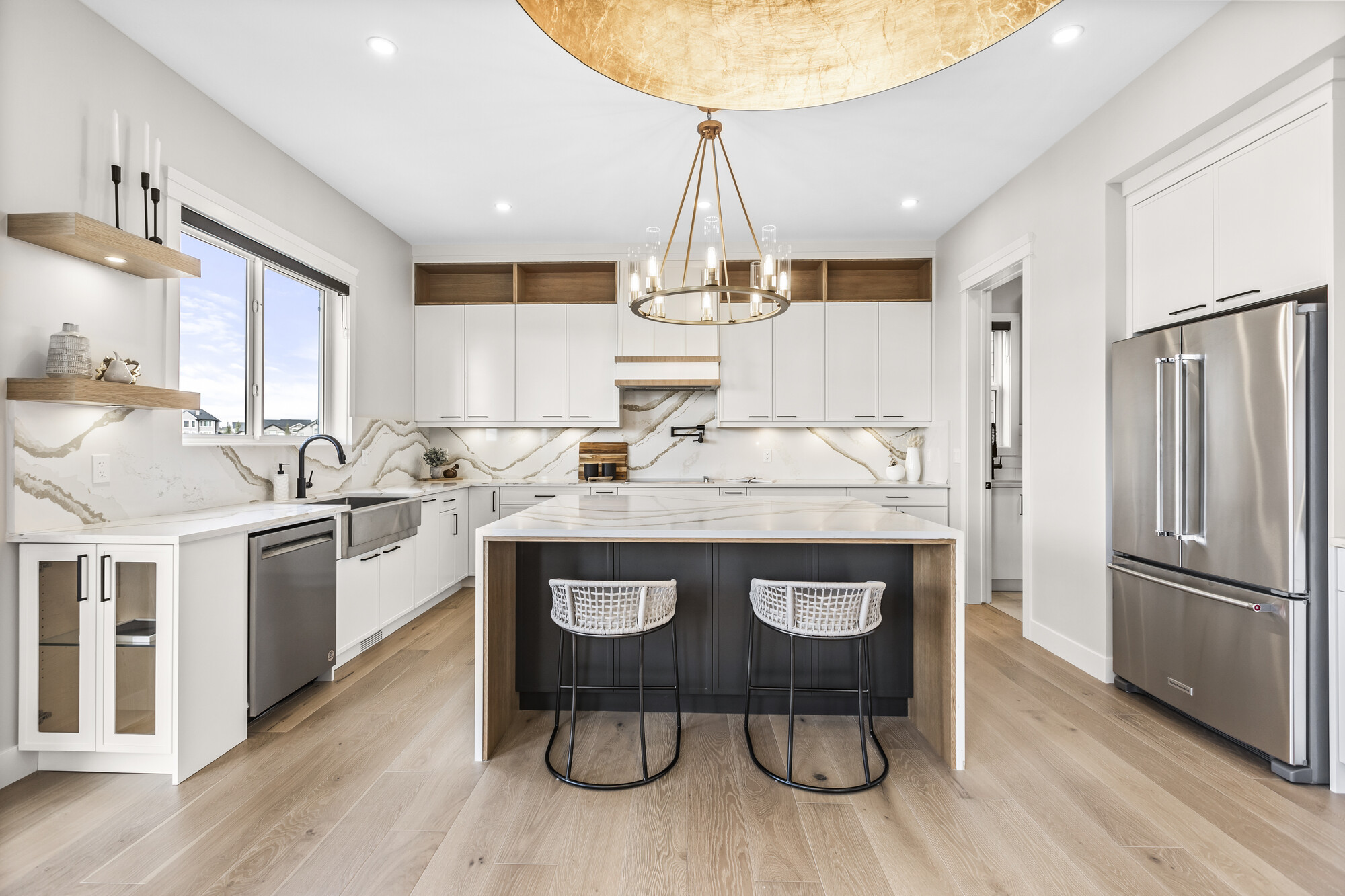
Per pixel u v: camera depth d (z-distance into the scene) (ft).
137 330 8.38
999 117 10.14
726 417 16.69
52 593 6.96
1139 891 5.24
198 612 7.16
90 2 7.50
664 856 5.69
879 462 17.57
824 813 6.38
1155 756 7.54
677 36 5.10
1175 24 7.92
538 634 8.73
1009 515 16.17
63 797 6.58
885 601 8.52
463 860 5.62
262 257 10.87
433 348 16.99
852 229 15.57
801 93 5.24
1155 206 9.17
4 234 6.72
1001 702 9.14
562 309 16.89
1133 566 9.19
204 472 9.63
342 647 10.31
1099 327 9.97
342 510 10.19
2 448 6.75
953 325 15.34
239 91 9.38
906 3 4.97
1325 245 6.79
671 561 8.66
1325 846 5.81
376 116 10.07
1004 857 5.68
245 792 6.70
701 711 8.83
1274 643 6.99
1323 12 6.50
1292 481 6.80
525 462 17.83
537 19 4.39
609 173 12.21
